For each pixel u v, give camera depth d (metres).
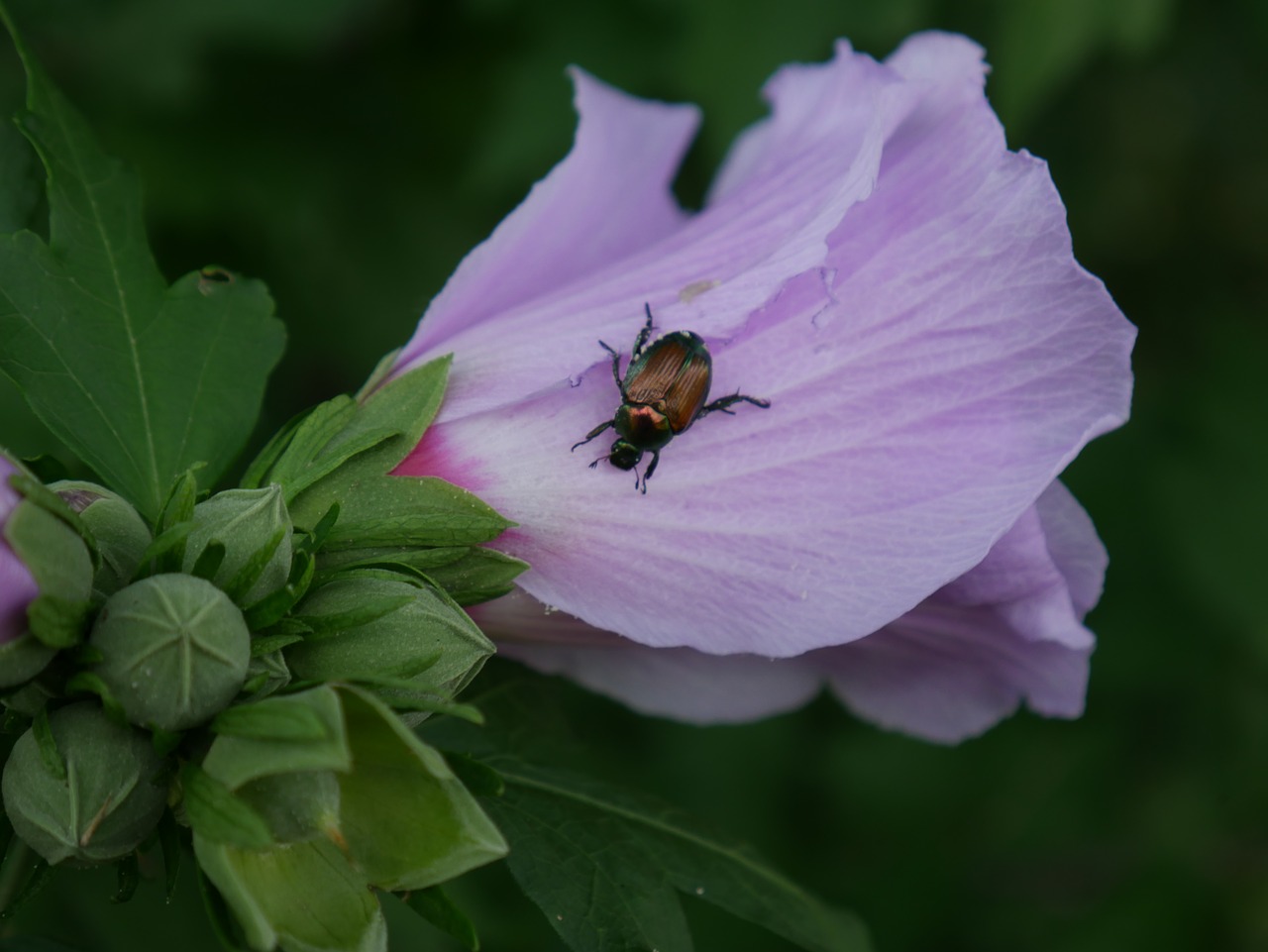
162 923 0.23
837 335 0.19
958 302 0.19
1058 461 0.18
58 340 0.20
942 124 0.19
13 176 0.21
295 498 0.19
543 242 0.21
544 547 0.19
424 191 0.33
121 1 0.30
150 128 0.31
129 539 0.18
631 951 0.19
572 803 0.20
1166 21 0.30
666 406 0.19
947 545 0.18
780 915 0.20
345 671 0.18
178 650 0.17
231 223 0.32
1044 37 0.29
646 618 0.19
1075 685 0.21
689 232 0.20
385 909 0.26
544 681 0.22
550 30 0.31
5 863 0.20
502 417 0.19
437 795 0.17
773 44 0.30
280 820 0.17
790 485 0.19
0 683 0.17
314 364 0.33
